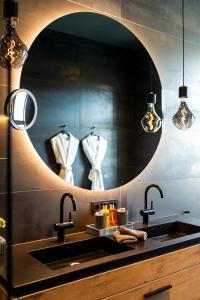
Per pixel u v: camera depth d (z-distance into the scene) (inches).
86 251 58.6
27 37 59.5
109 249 58.9
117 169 74.4
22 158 57.3
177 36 88.0
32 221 58.0
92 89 72.7
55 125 64.9
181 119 76.8
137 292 48.8
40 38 62.5
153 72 82.7
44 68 63.8
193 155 91.7
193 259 58.6
